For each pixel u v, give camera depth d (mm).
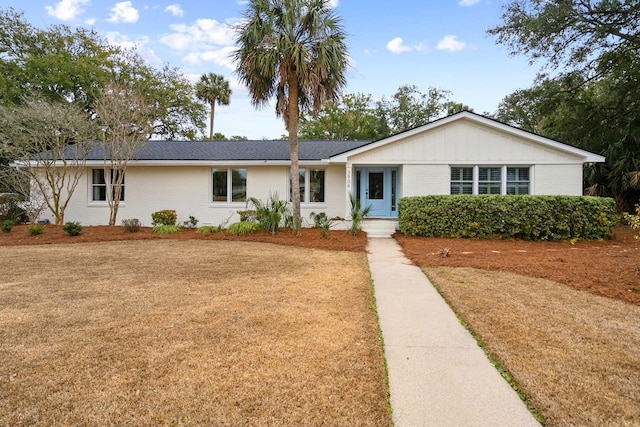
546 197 10641
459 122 12477
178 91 28609
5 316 4320
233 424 2385
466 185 12633
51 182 12469
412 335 3916
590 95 20062
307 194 14180
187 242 10352
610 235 10820
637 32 15953
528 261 7586
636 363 3230
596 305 4836
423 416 2480
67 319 4230
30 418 2426
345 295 5301
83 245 9820
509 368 3119
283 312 4520
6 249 9203
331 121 37656
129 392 2738
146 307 4668
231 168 14227
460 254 8516
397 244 10523
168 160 13500
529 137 12164
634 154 15234
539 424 2396
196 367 3121
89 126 12859
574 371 3080
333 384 2875
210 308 4645
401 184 12805
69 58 23531
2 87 19656
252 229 11461
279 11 10656
